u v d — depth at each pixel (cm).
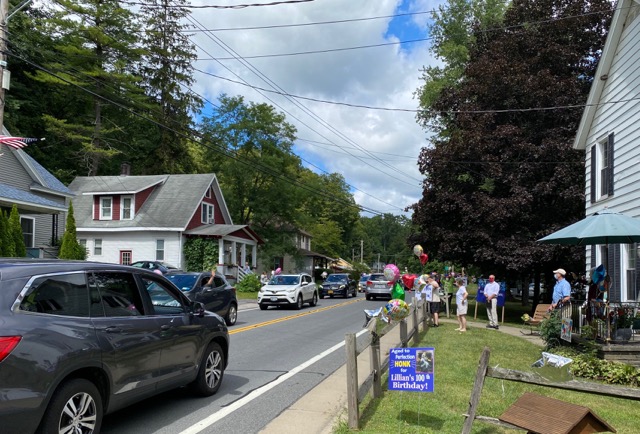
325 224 7125
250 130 4328
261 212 4578
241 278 3538
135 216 3388
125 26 3903
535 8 2414
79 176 3800
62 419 449
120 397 523
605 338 1023
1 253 1800
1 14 1313
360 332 1421
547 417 413
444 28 3744
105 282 545
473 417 453
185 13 4459
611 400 730
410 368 545
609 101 1490
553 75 2245
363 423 575
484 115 2234
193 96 4619
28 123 3647
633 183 1330
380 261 14012
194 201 3462
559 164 2045
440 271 5900
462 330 1470
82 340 475
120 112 4256
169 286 652
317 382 805
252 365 941
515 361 982
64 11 3622
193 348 665
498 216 2003
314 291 2492
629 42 1372
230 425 585
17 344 416
